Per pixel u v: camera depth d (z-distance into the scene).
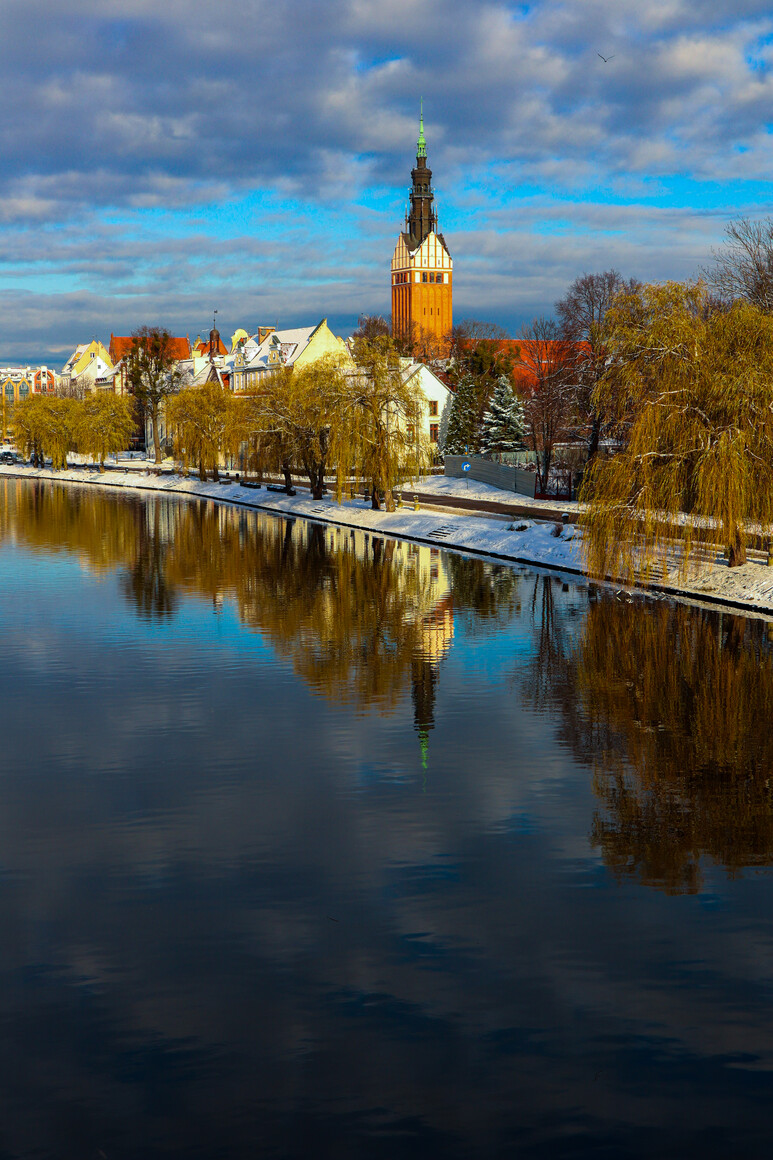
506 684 27.67
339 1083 10.82
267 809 18.72
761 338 38.12
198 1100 10.56
